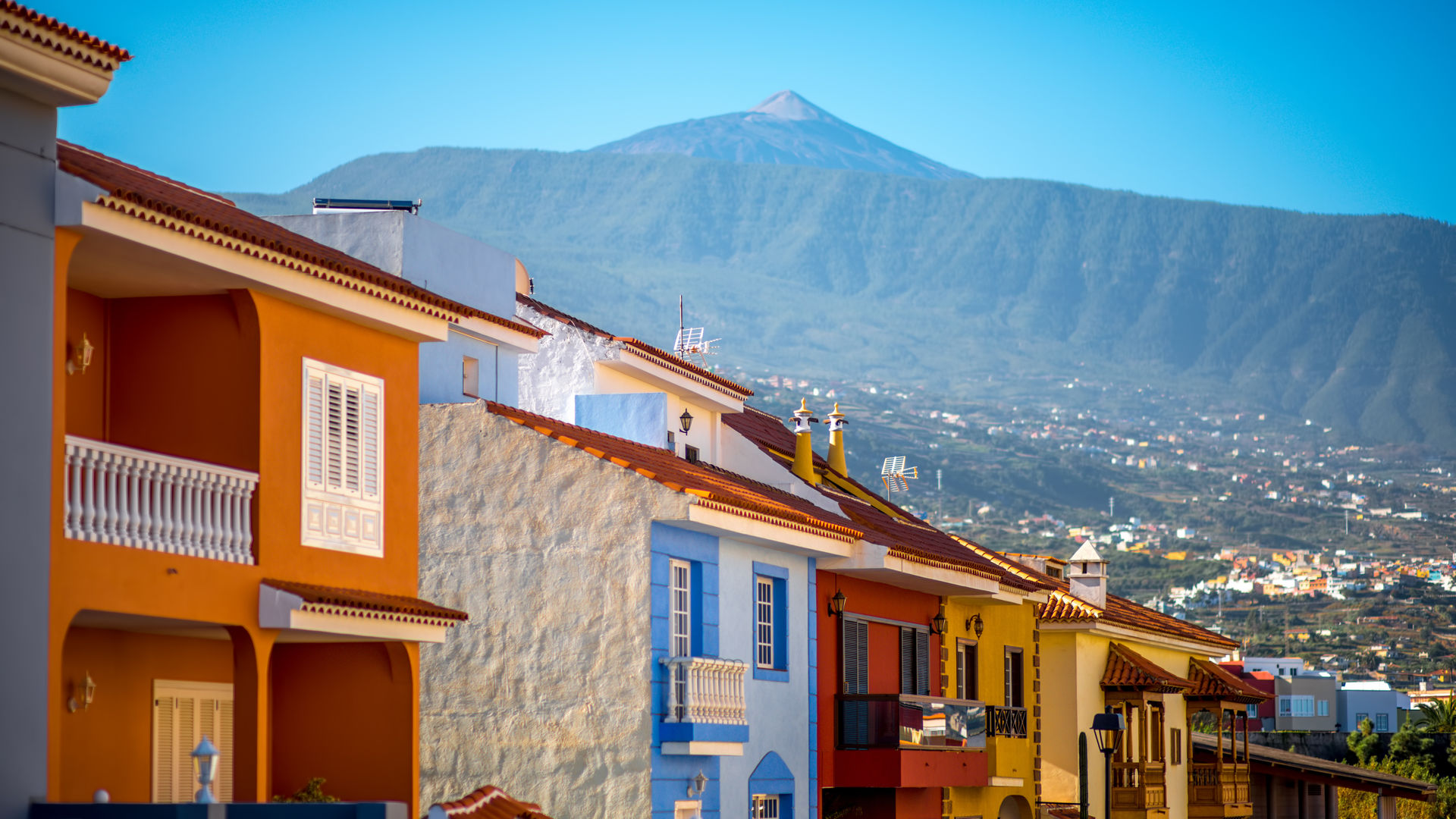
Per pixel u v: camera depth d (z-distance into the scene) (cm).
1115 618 5144
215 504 2202
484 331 3431
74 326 2270
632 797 2881
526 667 2970
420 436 3092
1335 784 6462
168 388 2308
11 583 1842
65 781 2189
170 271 2181
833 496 4306
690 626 3109
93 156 2497
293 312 2367
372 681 2553
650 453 3447
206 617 2158
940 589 4134
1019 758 4591
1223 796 5862
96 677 2258
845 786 3697
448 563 3033
